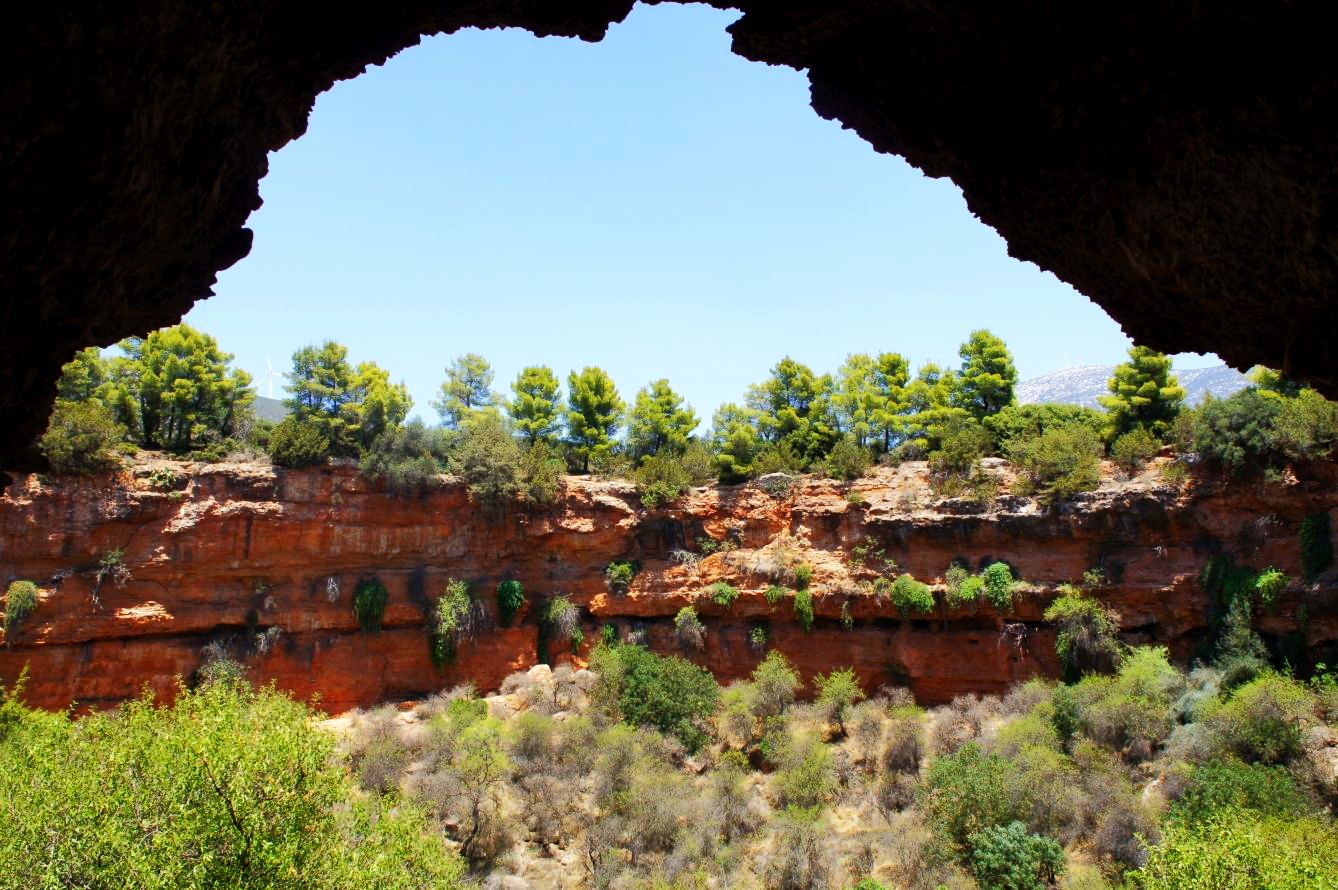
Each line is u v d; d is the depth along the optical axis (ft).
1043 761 99.81
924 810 102.37
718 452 190.49
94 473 130.00
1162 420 150.30
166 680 129.49
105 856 54.13
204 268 29.43
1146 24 22.41
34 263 21.22
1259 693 98.22
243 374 168.76
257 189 29.81
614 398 195.00
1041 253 34.40
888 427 177.58
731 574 149.48
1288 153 21.47
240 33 23.13
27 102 17.69
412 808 78.48
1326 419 115.65
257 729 64.34
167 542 132.46
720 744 127.65
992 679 132.67
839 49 30.55
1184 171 24.70
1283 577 113.60
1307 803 87.71
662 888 86.22
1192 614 121.49
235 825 56.34
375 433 164.45
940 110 30.42
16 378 24.29
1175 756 102.17
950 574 135.64
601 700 133.08
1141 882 72.84
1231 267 26.22
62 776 59.72
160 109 21.36
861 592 140.46
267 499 139.74
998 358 177.37
